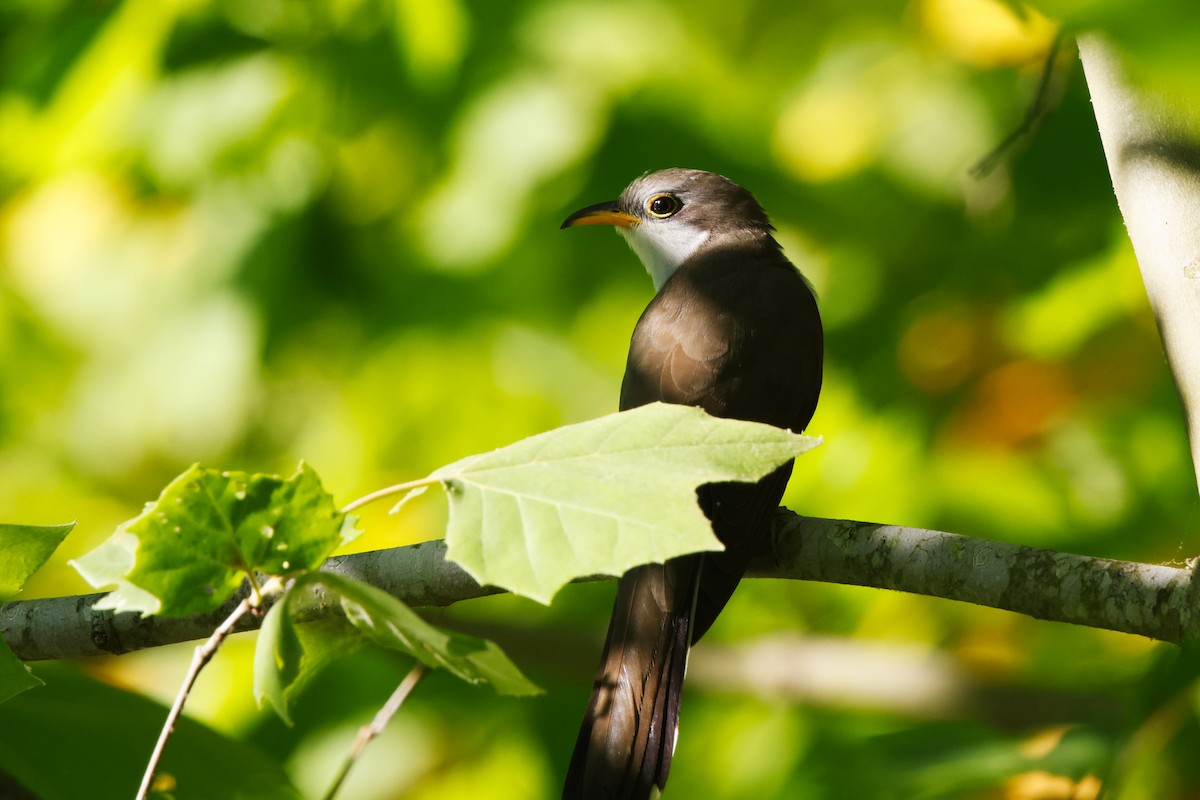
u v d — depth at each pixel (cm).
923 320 1128
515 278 1227
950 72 1160
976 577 582
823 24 1107
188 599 441
